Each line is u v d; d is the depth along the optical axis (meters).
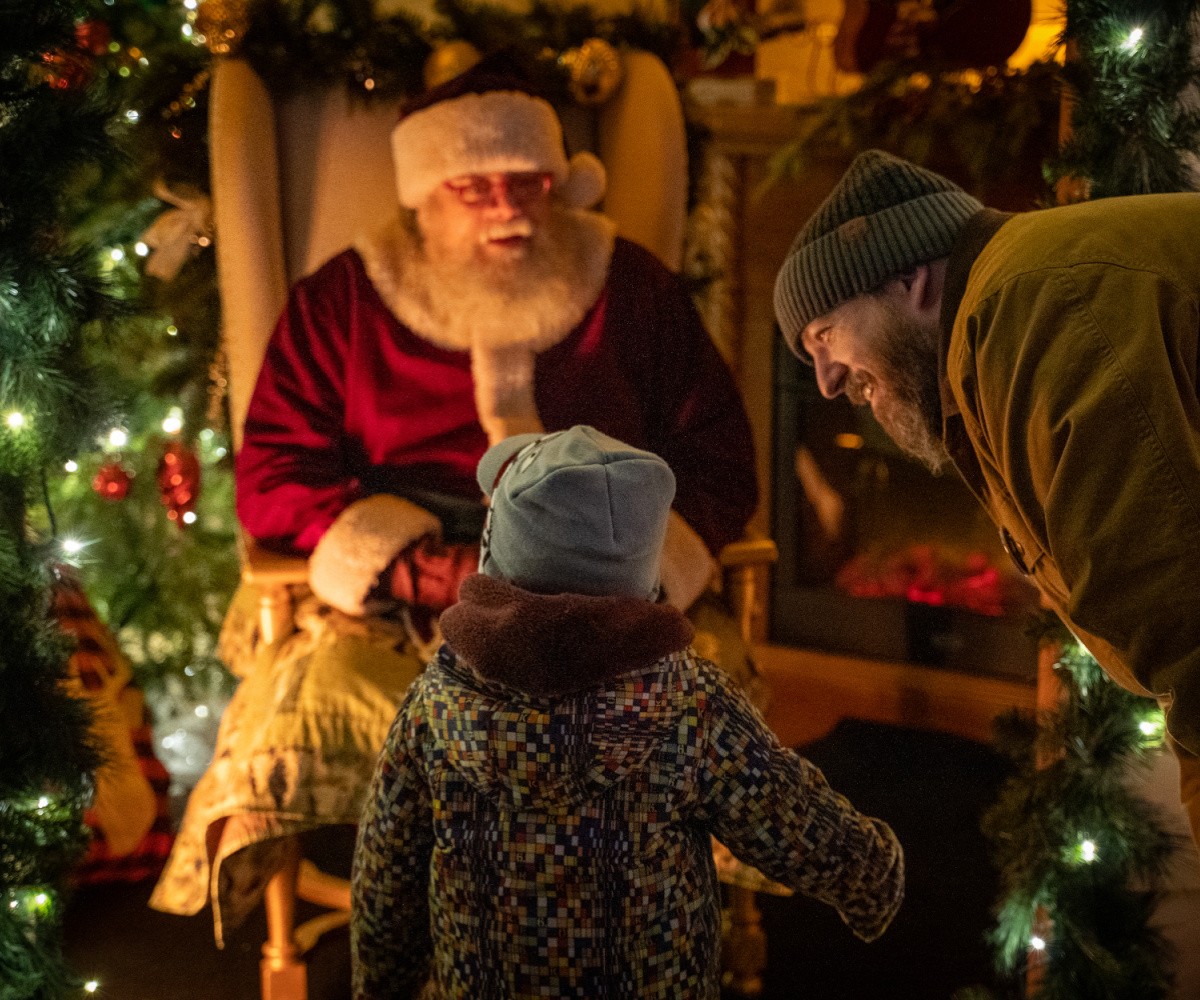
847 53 3.26
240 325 2.45
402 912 1.45
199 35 2.62
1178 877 2.16
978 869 2.89
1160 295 1.13
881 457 3.78
